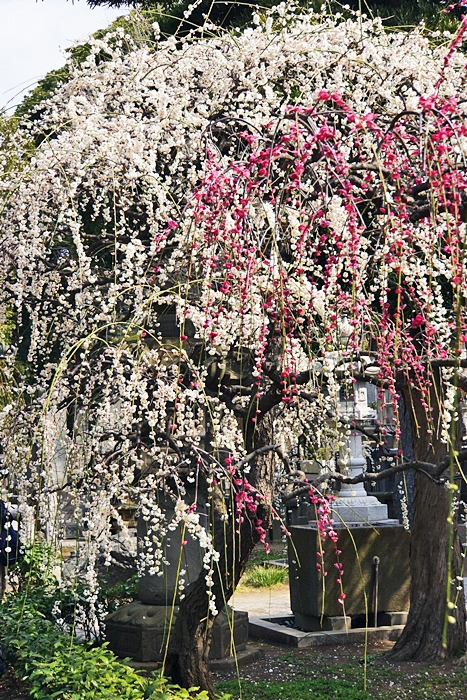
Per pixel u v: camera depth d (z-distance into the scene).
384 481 17.14
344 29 5.99
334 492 10.30
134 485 5.93
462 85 5.44
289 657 8.27
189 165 5.80
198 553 7.54
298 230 4.02
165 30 13.25
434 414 7.57
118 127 5.36
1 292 5.70
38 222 5.55
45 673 5.59
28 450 5.46
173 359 5.62
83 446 5.38
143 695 5.32
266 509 5.92
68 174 5.42
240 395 6.02
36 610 7.58
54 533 5.80
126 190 5.45
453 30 10.09
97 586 5.83
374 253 4.72
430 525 7.96
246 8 12.46
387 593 9.41
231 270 4.10
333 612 9.16
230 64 5.80
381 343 4.28
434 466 4.87
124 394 4.87
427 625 7.89
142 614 7.68
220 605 6.26
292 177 4.00
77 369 5.52
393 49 5.69
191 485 6.97
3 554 8.44
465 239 3.58
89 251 6.04
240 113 5.35
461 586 6.63
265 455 6.08
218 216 4.05
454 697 6.66
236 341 5.11
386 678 7.23
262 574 13.44
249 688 6.96
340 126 5.11
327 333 4.16
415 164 4.95
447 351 4.61
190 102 5.96
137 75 5.90
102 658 5.89
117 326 5.25
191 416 4.94
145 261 5.31
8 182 5.68
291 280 4.09
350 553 9.25
